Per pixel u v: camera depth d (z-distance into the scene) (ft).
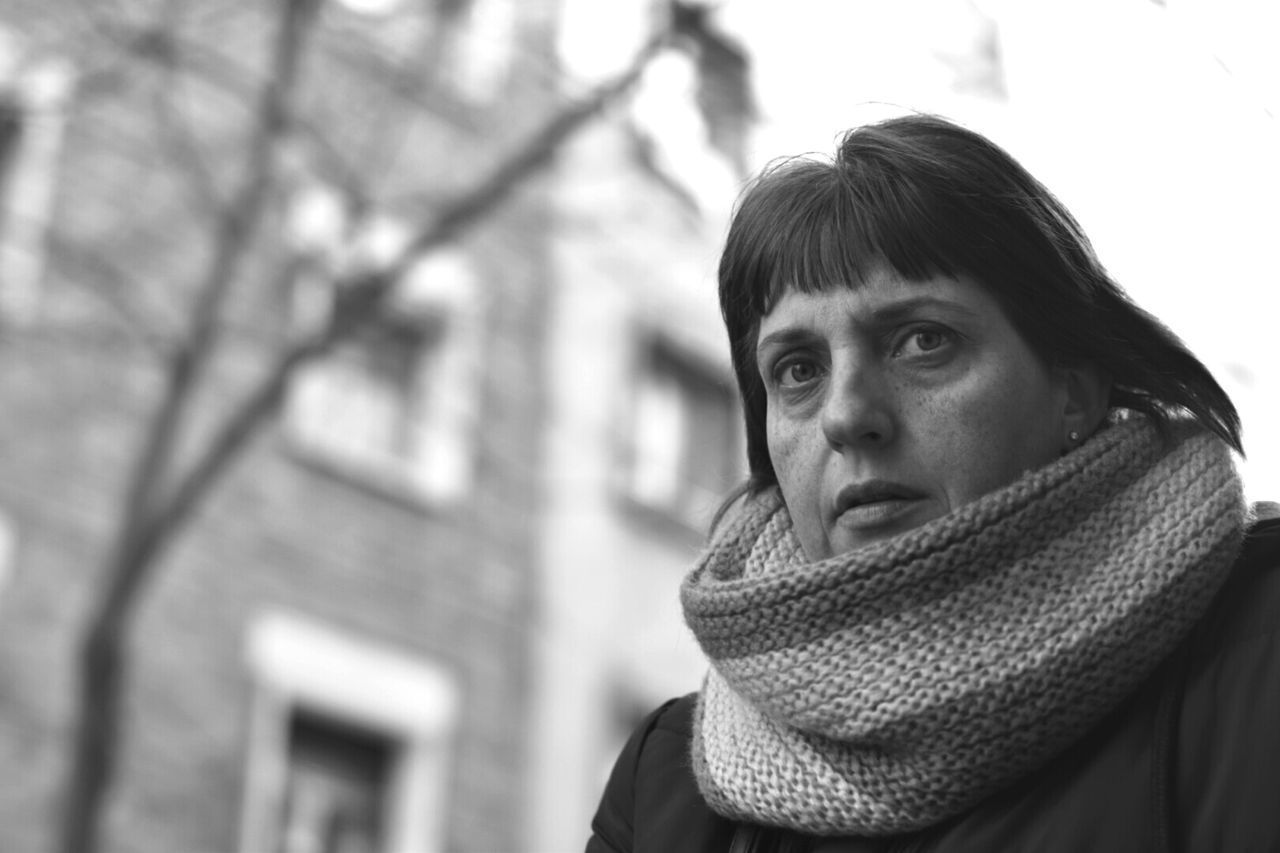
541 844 47.78
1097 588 6.02
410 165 41.19
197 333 29.48
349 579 44.88
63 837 26.73
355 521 45.21
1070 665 5.93
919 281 6.28
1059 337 6.37
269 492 43.55
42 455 39.29
